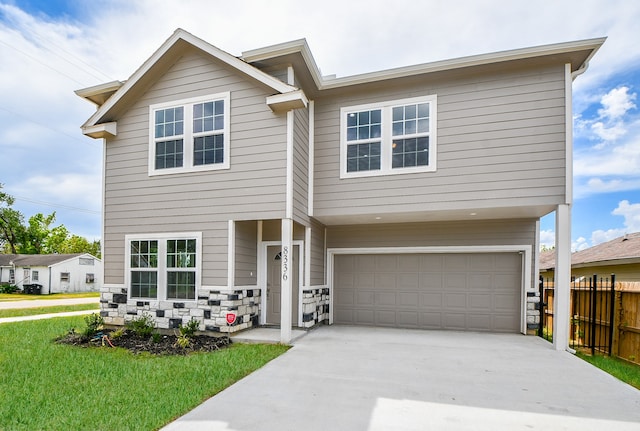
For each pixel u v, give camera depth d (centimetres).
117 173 818
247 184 723
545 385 459
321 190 800
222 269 727
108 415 355
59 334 759
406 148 754
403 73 728
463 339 745
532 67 689
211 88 759
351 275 947
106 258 812
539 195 672
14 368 507
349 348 647
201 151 762
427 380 473
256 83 727
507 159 692
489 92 710
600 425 347
